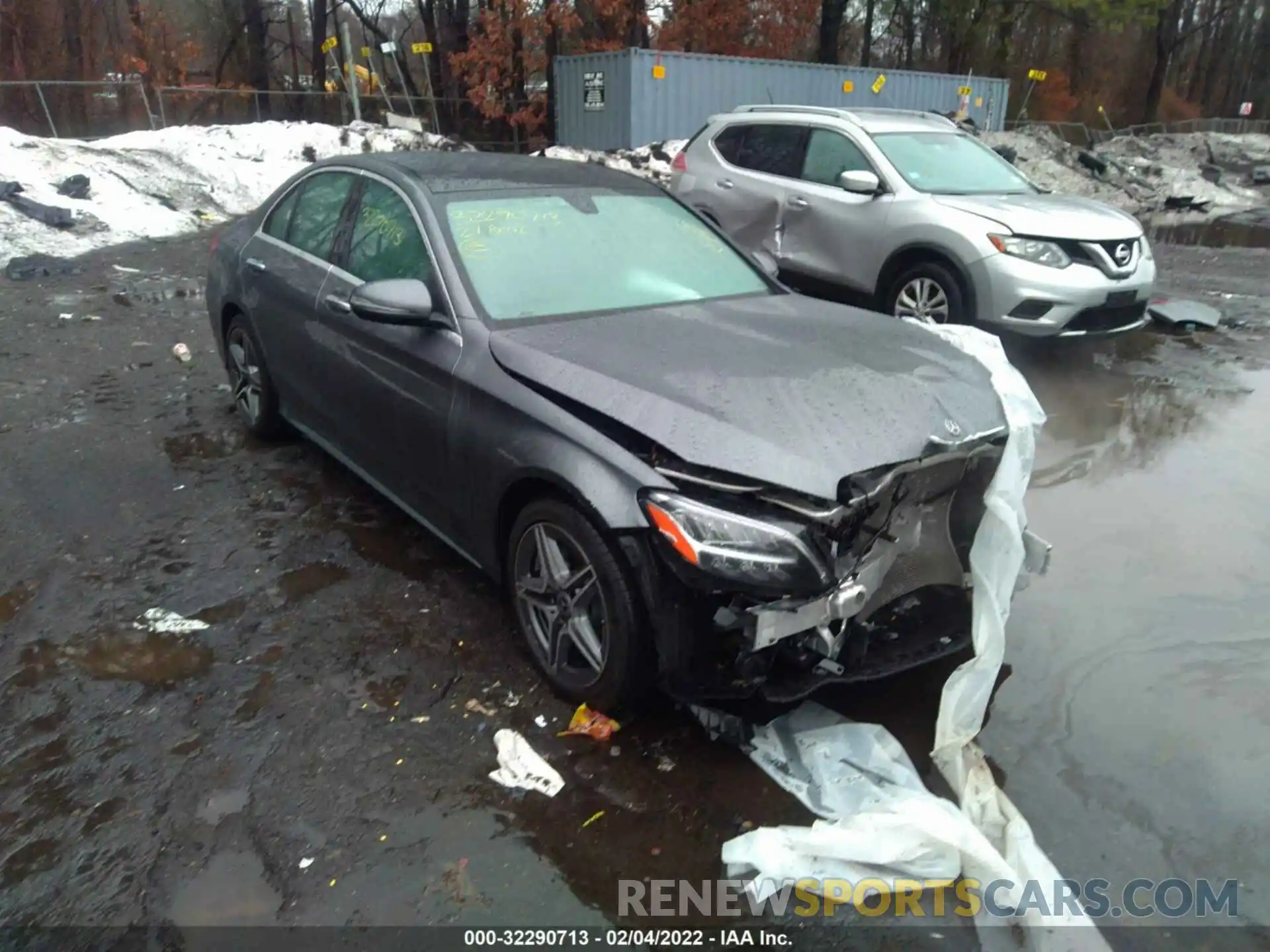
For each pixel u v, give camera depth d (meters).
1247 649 3.75
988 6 31.48
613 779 3.02
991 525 3.29
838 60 34.38
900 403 3.13
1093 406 6.56
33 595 3.99
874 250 7.63
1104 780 3.06
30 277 9.70
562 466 3.11
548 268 3.99
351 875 2.64
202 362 7.11
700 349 3.45
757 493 2.85
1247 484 5.30
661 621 2.94
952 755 3.07
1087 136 28.55
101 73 28.00
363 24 29.16
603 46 22.73
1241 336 8.45
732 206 8.82
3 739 3.14
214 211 14.15
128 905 2.54
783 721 3.24
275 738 3.17
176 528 4.59
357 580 4.14
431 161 4.59
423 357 3.78
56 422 5.88
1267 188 25.00
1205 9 55.81
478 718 3.29
